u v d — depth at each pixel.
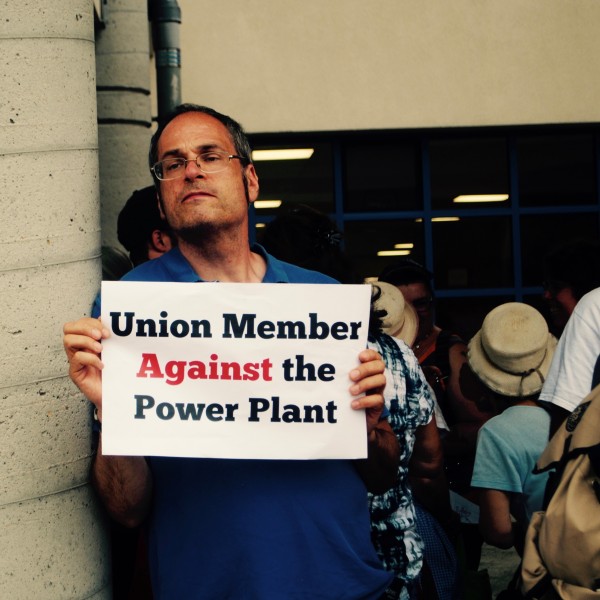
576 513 1.83
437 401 3.30
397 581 2.06
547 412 2.53
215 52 5.50
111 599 1.83
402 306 3.22
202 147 1.73
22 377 1.64
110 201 4.52
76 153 1.72
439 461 2.33
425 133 5.77
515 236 5.86
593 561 1.81
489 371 2.67
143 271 1.79
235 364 1.64
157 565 1.71
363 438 1.65
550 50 5.64
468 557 3.15
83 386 1.62
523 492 2.46
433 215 5.81
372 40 5.57
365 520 1.78
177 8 4.93
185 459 1.69
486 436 2.49
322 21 5.54
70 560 1.69
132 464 1.66
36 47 1.67
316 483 1.70
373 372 1.65
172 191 1.74
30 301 1.65
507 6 5.62
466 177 5.82
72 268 1.70
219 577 1.66
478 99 5.62
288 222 2.35
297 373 1.64
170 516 1.69
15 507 1.63
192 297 1.63
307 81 5.54
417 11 5.58
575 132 5.87
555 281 2.94
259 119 5.53
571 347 2.29
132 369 1.62
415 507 2.34
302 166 5.75
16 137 1.65
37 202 1.66
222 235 1.75
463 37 5.61
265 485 1.68
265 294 1.64
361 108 5.57
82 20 1.75
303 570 1.67
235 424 1.63
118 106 4.50
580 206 5.88
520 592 1.98
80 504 1.71
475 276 5.85
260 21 5.51
